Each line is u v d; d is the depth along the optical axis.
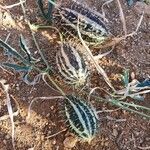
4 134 0.37
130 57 0.42
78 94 0.39
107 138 0.38
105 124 0.39
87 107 0.37
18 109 0.38
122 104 0.40
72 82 0.38
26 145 0.37
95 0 0.44
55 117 0.38
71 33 0.40
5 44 0.38
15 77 0.39
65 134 0.38
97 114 0.39
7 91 0.38
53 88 0.39
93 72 0.41
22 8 0.41
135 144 0.39
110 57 0.42
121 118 0.39
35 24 0.41
